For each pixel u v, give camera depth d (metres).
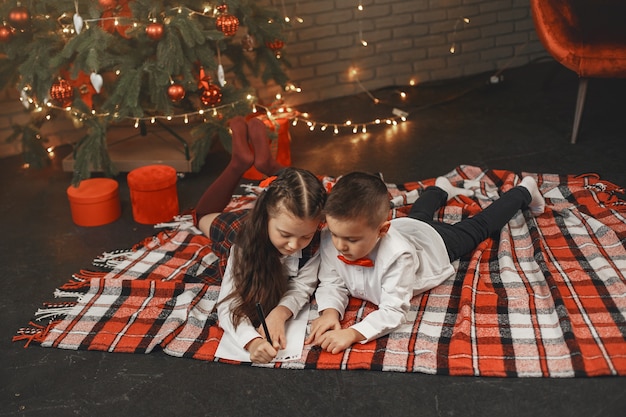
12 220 2.94
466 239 2.40
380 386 1.88
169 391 1.92
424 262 2.22
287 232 1.94
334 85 4.22
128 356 2.06
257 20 3.20
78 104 2.97
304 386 1.90
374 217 1.90
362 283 2.12
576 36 3.24
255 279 2.07
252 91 3.17
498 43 4.43
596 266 2.29
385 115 3.92
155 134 3.49
